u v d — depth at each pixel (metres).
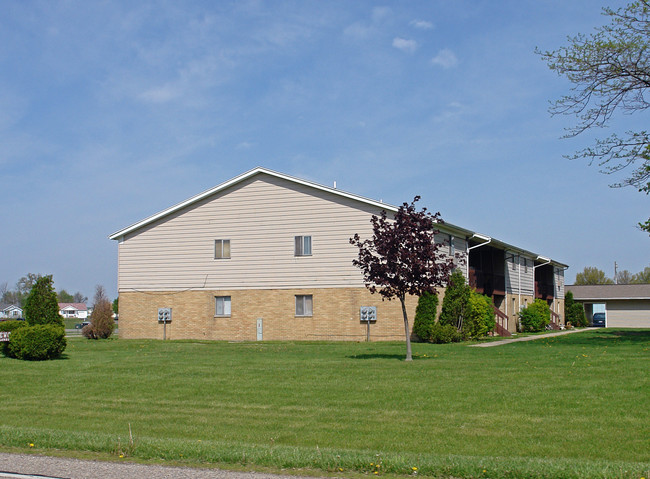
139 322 33.56
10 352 21.61
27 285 128.88
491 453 8.97
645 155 24.73
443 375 15.42
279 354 22.20
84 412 12.75
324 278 30.17
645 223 25.84
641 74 24.52
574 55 24.47
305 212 30.73
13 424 11.73
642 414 10.89
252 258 31.59
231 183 31.98
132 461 8.20
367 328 29.34
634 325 56.88
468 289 29.67
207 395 14.08
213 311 32.16
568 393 12.67
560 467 7.59
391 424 10.95
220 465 7.98
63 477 7.39
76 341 31.80
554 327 46.44
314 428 10.82
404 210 19.53
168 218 33.47
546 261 48.88
